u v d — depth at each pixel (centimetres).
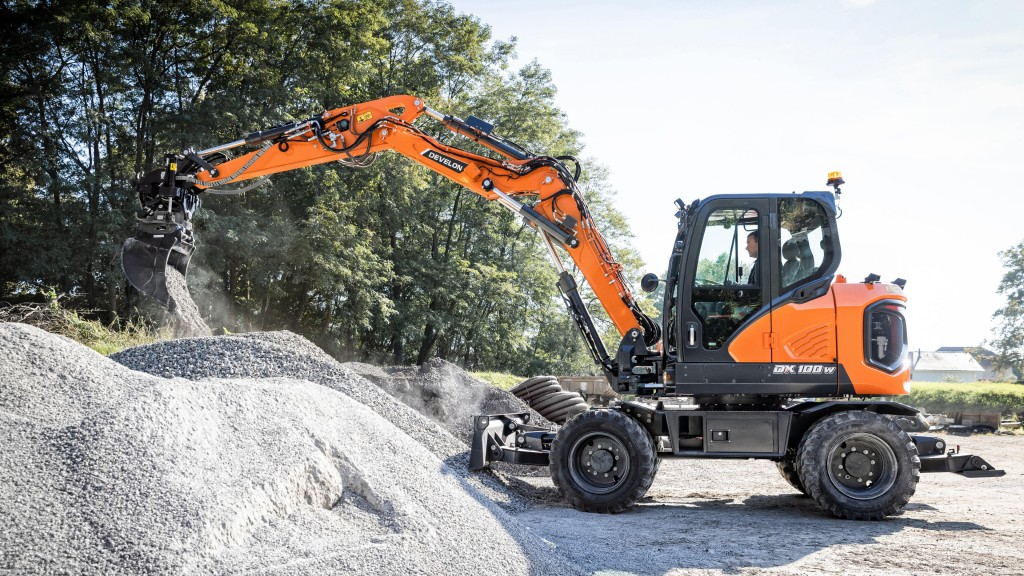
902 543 580
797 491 873
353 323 2870
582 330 813
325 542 394
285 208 2684
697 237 727
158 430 418
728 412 712
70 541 322
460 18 3281
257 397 537
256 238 2439
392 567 373
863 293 707
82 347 586
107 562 315
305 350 929
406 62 3303
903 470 676
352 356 3139
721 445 712
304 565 354
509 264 3694
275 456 455
